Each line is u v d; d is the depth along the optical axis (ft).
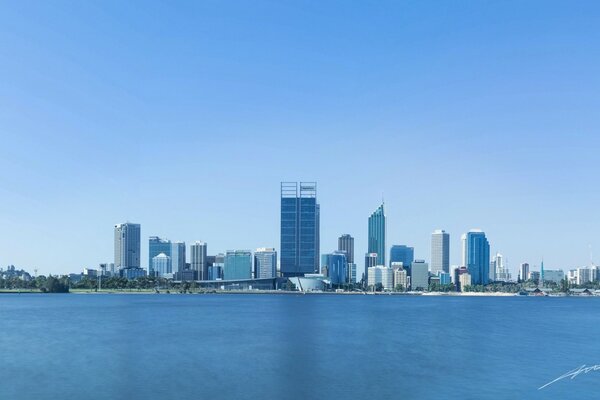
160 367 385.50
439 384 334.44
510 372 371.76
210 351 465.06
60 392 309.63
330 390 318.04
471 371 375.45
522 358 433.07
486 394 310.45
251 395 305.12
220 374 360.69
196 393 308.60
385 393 311.06
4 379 342.85
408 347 497.87
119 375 355.97
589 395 307.78
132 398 297.53
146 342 527.81
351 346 502.79
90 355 440.04
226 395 304.71
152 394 305.73
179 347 490.49
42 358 424.05
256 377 351.25
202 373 363.97
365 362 409.69
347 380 343.87
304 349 480.23
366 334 614.75
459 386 329.31
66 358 424.05
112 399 295.28
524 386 329.11
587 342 546.26
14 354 445.78
